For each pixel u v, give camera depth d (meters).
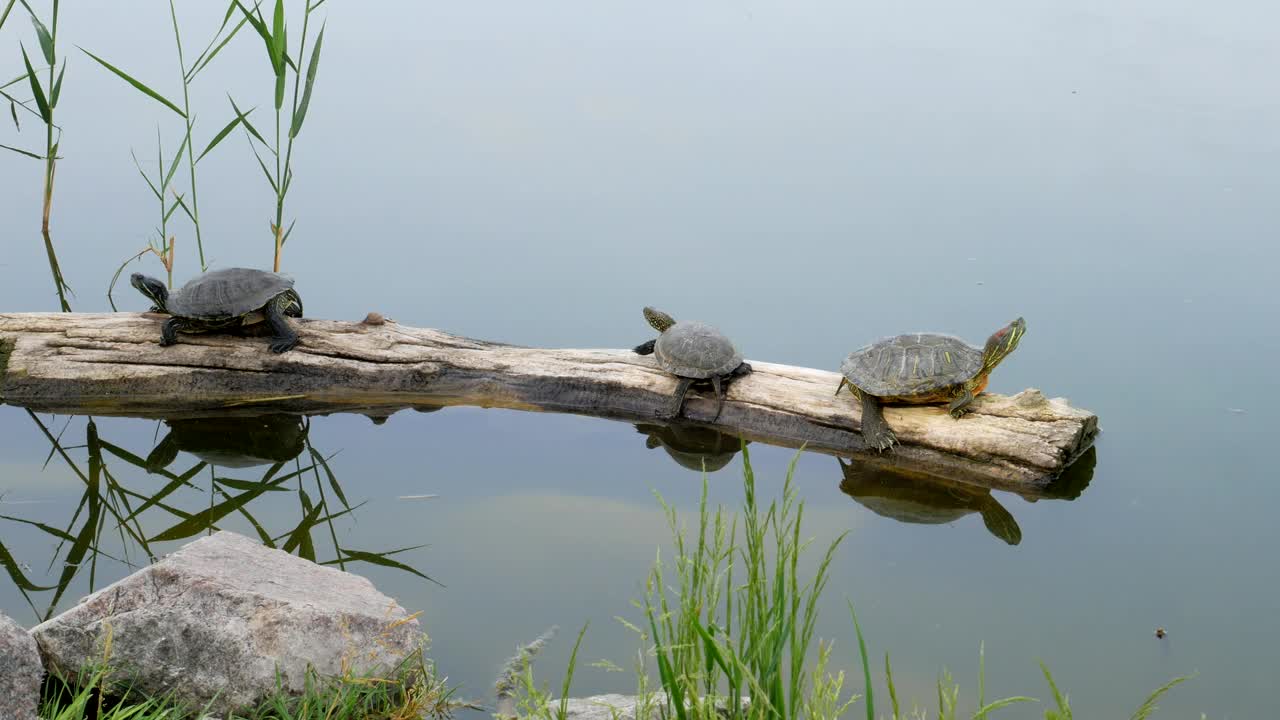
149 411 6.97
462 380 7.18
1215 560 4.87
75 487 5.68
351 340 7.12
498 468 6.08
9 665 2.87
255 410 7.05
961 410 6.06
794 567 2.59
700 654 2.72
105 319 7.12
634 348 7.18
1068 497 5.66
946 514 5.46
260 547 3.95
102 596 3.37
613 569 4.70
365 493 5.67
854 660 3.91
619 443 6.54
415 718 3.39
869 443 6.07
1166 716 3.57
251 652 3.29
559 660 3.84
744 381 6.73
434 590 4.44
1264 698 3.68
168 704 3.27
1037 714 3.55
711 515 5.36
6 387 6.88
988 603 4.43
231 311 6.84
